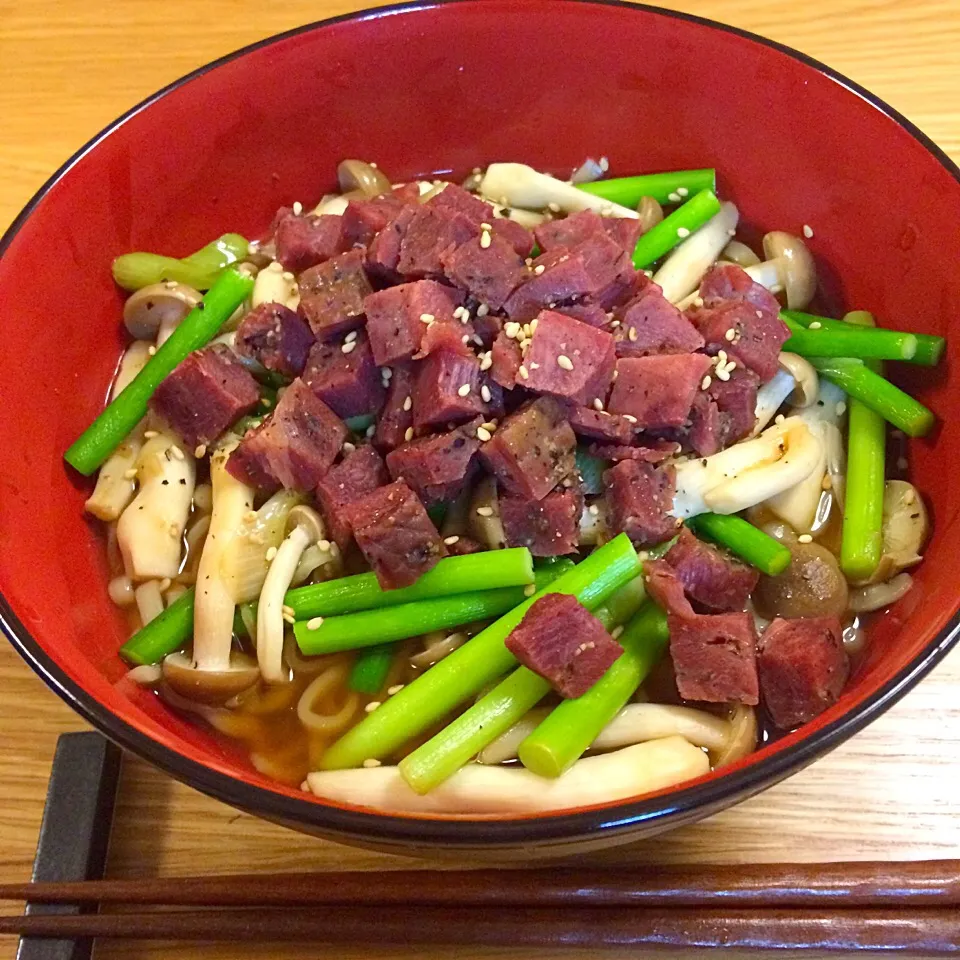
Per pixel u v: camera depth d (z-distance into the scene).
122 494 0.26
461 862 0.22
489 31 0.28
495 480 0.24
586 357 0.23
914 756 0.23
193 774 0.19
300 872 0.22
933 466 0.24
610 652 0.22
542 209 0.30
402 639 0.24
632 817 0.19
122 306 0.28
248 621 0.24
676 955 0.21
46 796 0.23
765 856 0.22
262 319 0.25
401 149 0.31
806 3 0.33
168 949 0.22
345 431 0.25
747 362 0.25
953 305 0.24
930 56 0.31
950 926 0.20
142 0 0.35
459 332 0.24
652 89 0.29
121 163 0.27
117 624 0.25
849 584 0.24
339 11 0.34
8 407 0.24
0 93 0.33
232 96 0.28
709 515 0.24
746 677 0.22
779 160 0.28
